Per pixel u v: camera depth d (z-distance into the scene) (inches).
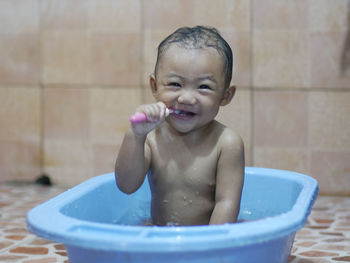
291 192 53.4
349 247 56.5
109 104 91.2
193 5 86.8
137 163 43.2
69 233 31.0
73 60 91.9
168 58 44.0
